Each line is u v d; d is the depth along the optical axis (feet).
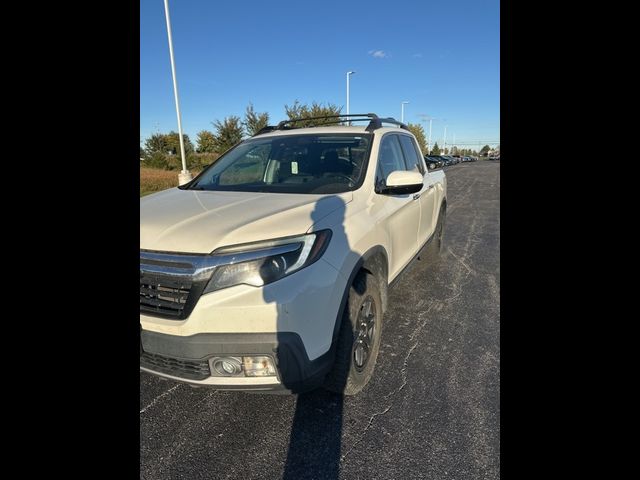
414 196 11.83
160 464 6.48
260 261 6.15
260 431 7.23
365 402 7.93
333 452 6.68
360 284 7.81
